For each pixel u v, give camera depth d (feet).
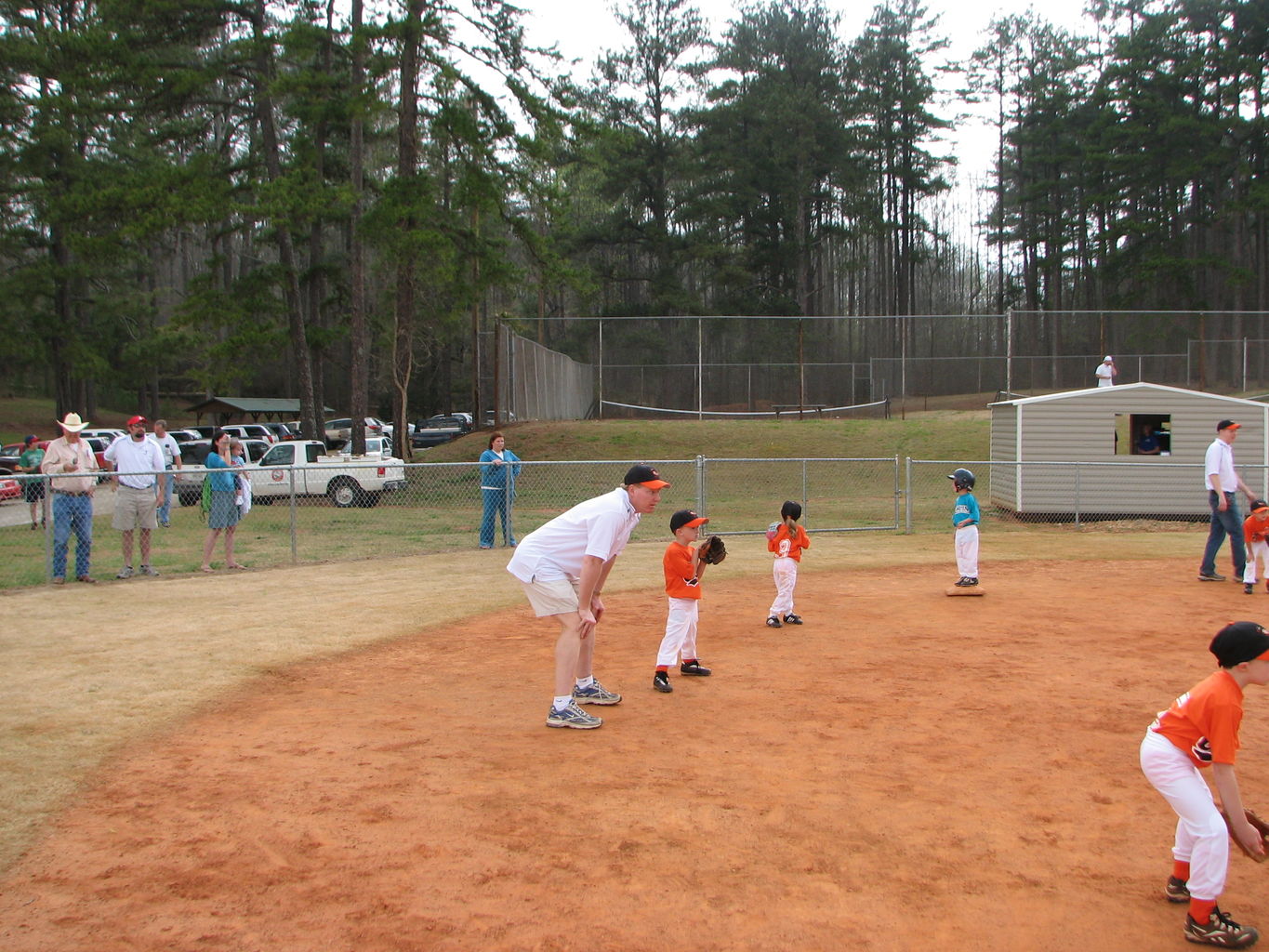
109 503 75.56
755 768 18.22
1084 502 66.95
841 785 17.37
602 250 189.47
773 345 119.03
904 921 12.50
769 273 197.26
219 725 20.81
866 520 66.74
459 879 13.56
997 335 119.24
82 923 12.30
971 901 13.07
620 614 34.47
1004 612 34.73
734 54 185.37
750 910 12.73
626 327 119.24
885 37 203.21
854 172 188.24
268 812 15.94
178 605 35.01
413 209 85.76
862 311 252.83
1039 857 14.44
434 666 26.48
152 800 16.47
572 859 14.21
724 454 95.66
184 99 93.09
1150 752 12.57
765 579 42.63
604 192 174.09
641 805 16.31
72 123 119.34
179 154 133.80
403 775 17.70
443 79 84.38
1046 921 12.53
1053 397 67.15
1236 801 11.84
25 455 68.39
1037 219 211.61
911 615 34.24
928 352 119.85
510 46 84.53
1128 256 174.09
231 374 102.99
